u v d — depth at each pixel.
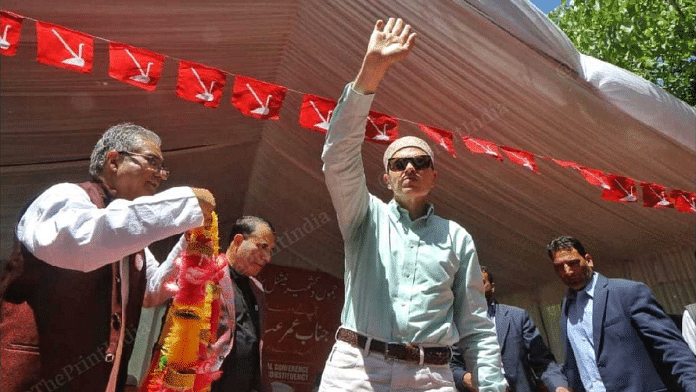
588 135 5.17
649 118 5.02
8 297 1.83
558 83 4.78
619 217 6.38
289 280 8.78
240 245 3.39
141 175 2.08
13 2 3.69
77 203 1.79
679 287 6.80
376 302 2.32
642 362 3.52
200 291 2.30
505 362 4.29
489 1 4.34
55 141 5.21
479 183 6.10
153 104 5.16
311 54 4.98
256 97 3.71
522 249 7.35
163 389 2.21
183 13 4.20
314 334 8.66
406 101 5.14
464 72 4.73
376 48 2.24
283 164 6.92
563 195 6.08
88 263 1.69
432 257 2.38
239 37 4.65
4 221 6.19
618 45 7.59
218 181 7.31
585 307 3.89
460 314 2.45
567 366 3.98
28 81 4.42
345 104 2.27
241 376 3.10
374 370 2.23
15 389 1.72
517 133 5.26
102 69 4.50
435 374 2.25
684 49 7.54
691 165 5.44
